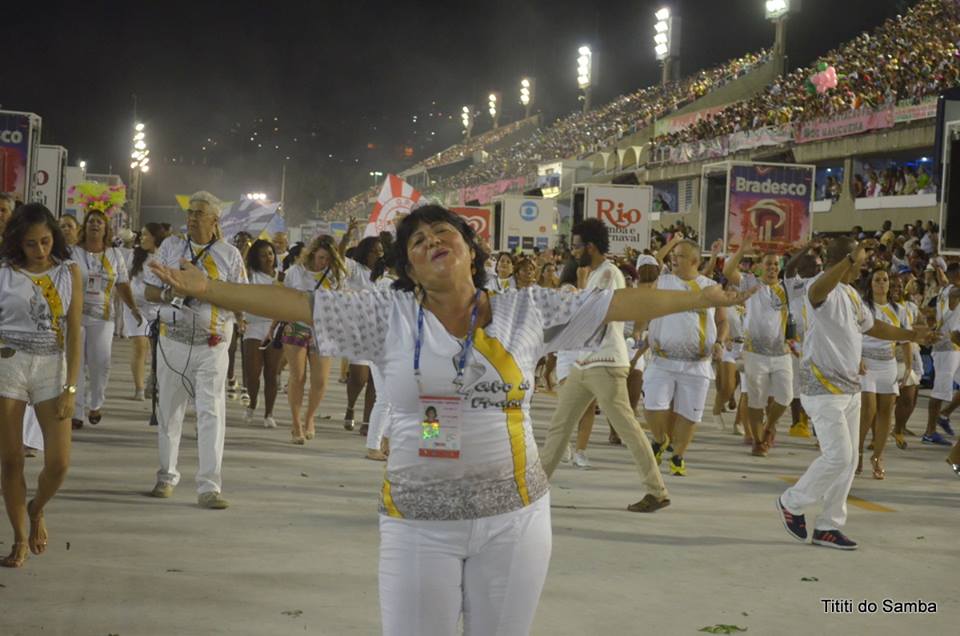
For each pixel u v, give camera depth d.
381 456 9.62
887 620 5.36
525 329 3.25
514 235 28.06
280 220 24.67
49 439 5.66
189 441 10.16
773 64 47.00
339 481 8.48
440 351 3.14
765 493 8.80
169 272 3.18
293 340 10.34
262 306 3.23
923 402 17.55
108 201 24.67
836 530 6.91
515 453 3.18
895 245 22.70
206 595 5.29
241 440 10.38
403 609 3.16
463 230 3.34
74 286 5.70
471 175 79.94
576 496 8.27
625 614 5.26
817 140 31.98
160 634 4.70
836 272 6.84
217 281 3.22
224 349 7.40
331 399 14.53
